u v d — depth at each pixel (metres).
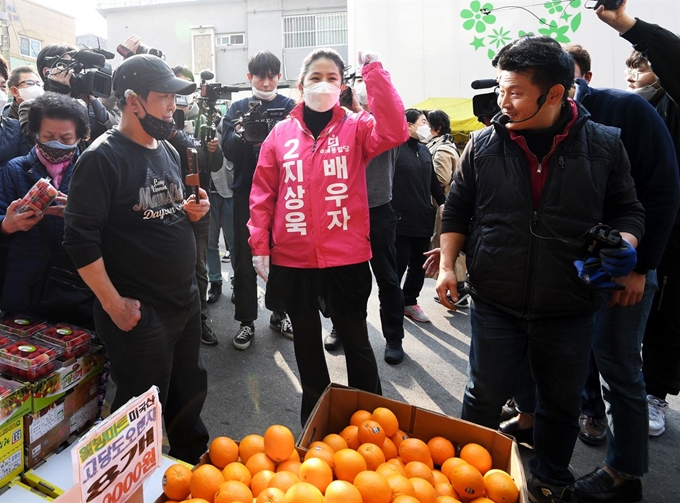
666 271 2.18
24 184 1.92
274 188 2.01
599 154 1.50
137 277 1.58
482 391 1.69
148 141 1.63
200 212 1.74
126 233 1.55
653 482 2.05
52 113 1.86
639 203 1.57
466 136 6.29
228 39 16.62
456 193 1.77
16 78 2.78
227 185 3.88
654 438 2.36
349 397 1.58
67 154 1.94
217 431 2.34
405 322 3.84
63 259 1.90
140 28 16.84
